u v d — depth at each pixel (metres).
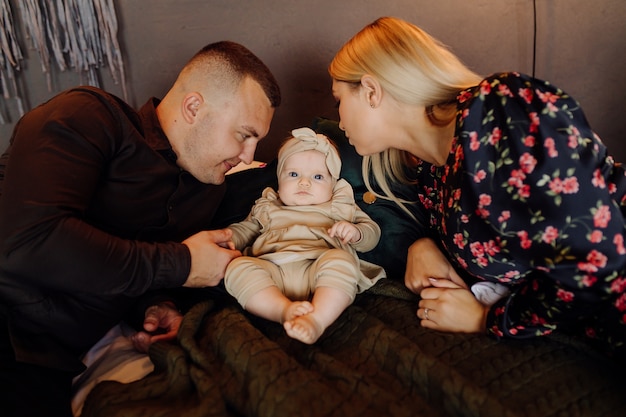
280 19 1.77
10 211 0.95
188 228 1.30
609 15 1.65
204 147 1.22
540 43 1.72
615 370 0.93
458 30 1.74
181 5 1.75
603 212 0.85
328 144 1.30
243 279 1.11
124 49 1.79
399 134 1.14
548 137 0.87
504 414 0.82
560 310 0.92
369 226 1.27
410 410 0.86
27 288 1.02
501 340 1.01
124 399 0.95
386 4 1.73
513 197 0.90
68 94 1.12
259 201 1.34
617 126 1.76
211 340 1.05
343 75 1.12
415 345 0.97
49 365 1.03
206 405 0.88
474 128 0.93
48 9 1.66
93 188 1.07
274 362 0.93
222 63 1.18
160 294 1.24
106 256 0.98
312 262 1.18
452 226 1.01
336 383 0.93
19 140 1.02
